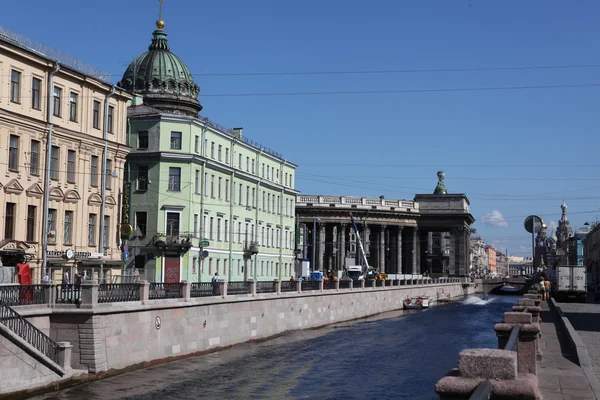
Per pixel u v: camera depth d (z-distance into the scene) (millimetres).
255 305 44219
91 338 28094
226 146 72688
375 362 36156
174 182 64312
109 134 51500
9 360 24109
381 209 137375
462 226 145875
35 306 27469
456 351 40969
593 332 28562
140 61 76000
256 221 79938
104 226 50500
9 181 41344
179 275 62938
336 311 61156
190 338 36031
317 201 132375
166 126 64312
